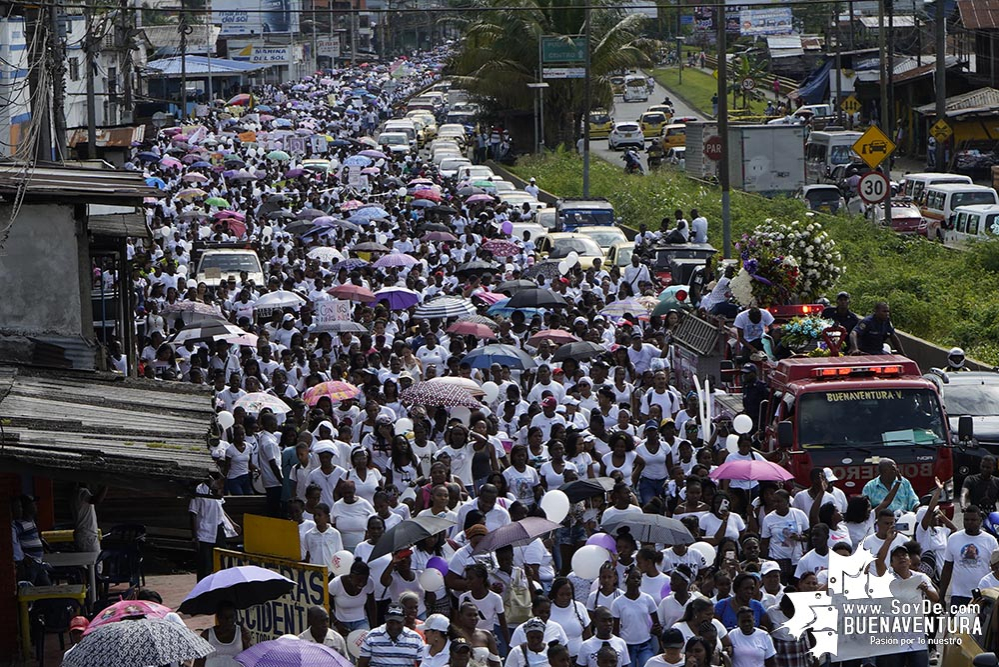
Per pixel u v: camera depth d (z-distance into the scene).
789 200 122.06
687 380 55.84
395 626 27.45
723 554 34.16
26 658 33.50
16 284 41.41
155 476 29.33
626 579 30.19
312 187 129.38
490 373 53.88
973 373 55.50
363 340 57.19
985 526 37.81
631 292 74.12
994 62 165.50
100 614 27.27
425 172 152.38
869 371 43.59
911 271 89.75
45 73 71.69
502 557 31.59
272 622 30.81
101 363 42.97
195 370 50.00
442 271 78.44
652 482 42.81
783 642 28.67
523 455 39.94
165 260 82.31
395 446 41.56
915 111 171.88
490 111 197.88
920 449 42.16
